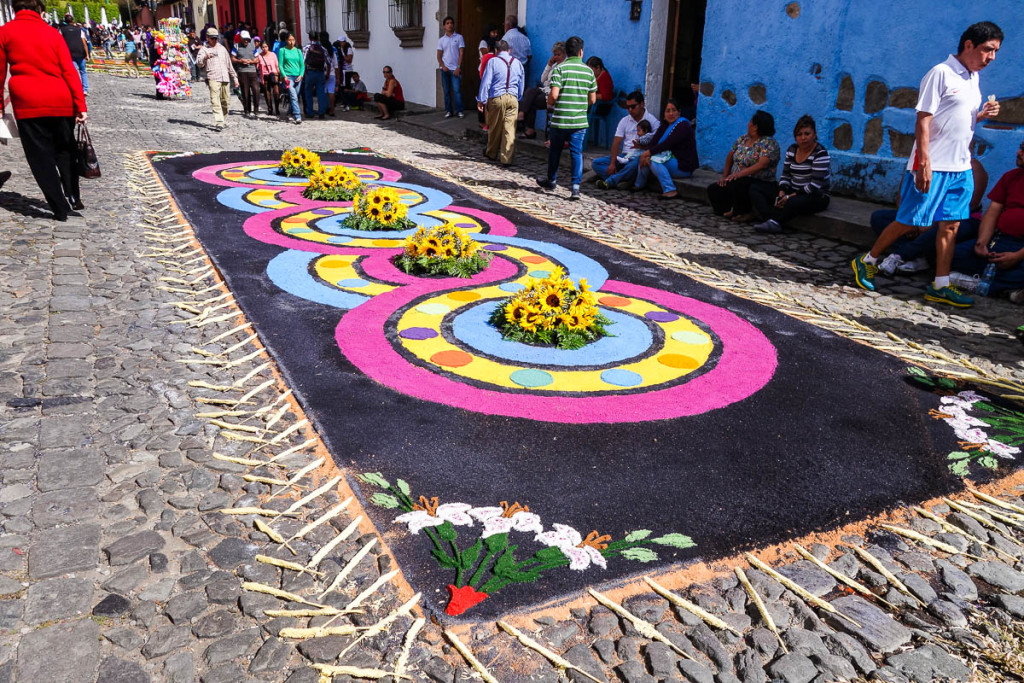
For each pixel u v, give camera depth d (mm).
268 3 25141
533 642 2049
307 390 3463
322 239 6176
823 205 7035
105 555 2297
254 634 2035
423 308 4652
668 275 5637
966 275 5488
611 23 10883
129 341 3895
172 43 17000
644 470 2926
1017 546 2609
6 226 5859
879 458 3119
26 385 3350
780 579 2363
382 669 1948
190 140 11422
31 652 1931
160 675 1889
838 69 7625
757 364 4039
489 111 10609
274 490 2672
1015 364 4219
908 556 2520
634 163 8906
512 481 2801
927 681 2006
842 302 5211
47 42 5660
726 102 9070
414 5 16016
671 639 2105
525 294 4398
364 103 17578
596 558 2395
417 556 2357
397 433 3111
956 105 4695
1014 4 6043
